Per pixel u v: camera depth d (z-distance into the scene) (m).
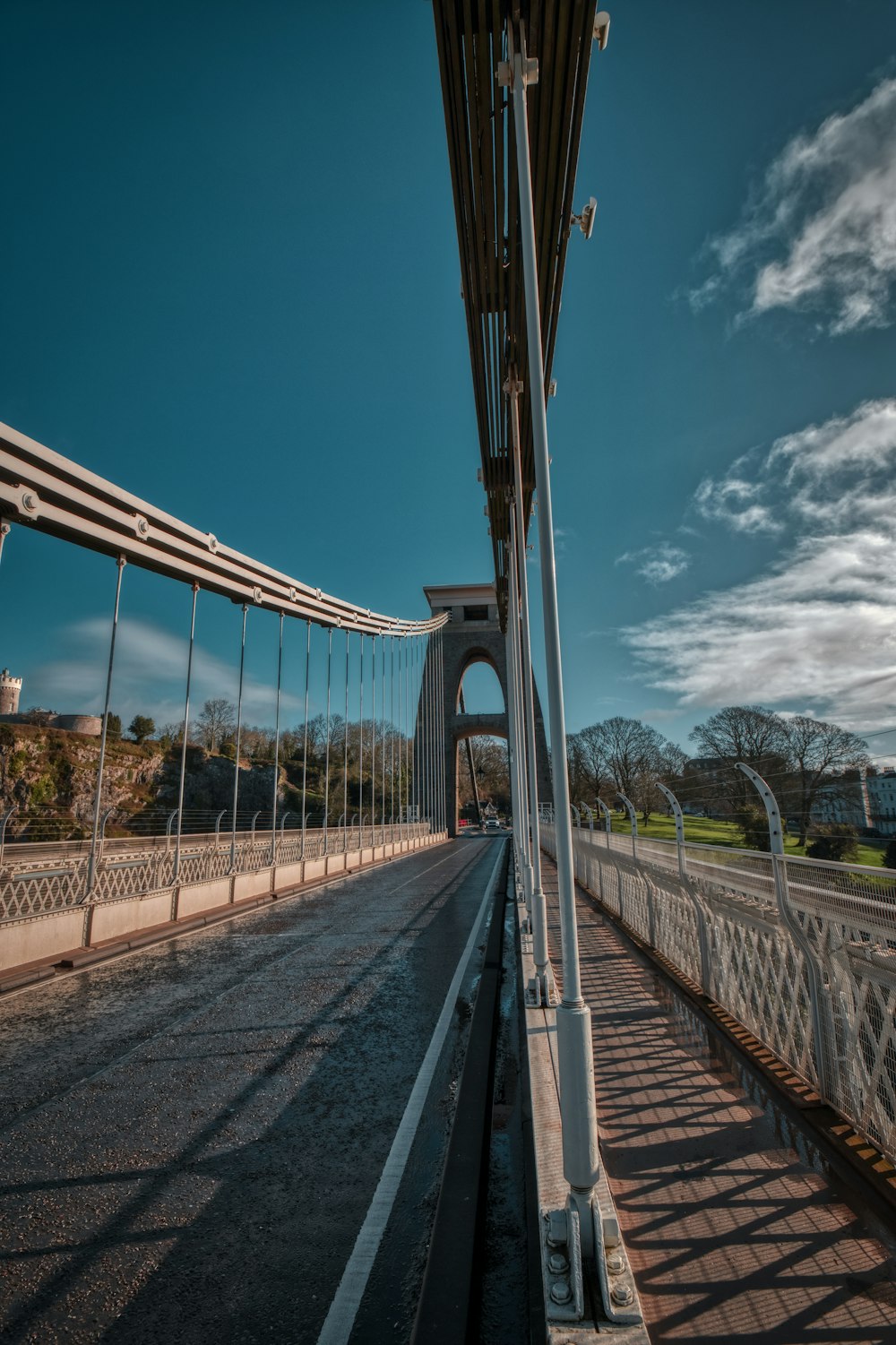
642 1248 2.08
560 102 3.35
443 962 7.14
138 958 7.60
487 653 56.28
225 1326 1.94
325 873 18.12
